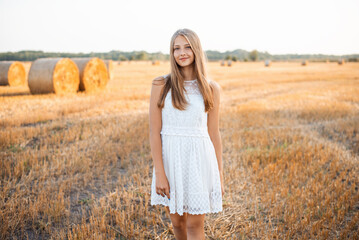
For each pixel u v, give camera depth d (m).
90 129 6.83
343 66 47.34
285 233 2.93
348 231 2.90
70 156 5.03
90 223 3.04
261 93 14.25
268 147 5.84
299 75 25.81
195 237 2.21
